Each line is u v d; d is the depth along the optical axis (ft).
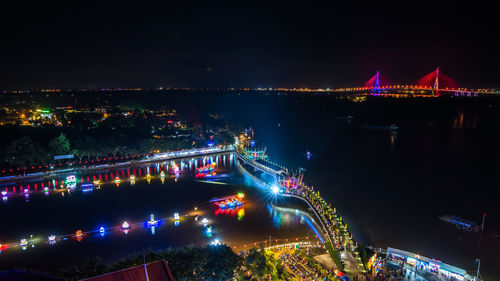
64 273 248.73
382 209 557.33
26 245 412.57
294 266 336.49
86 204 548.31
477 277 332.19
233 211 524.52
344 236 404.98
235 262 282.77
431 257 398.01
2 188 622.54
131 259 269.64
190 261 264.72
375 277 324.39
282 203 558.56
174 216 492.13
